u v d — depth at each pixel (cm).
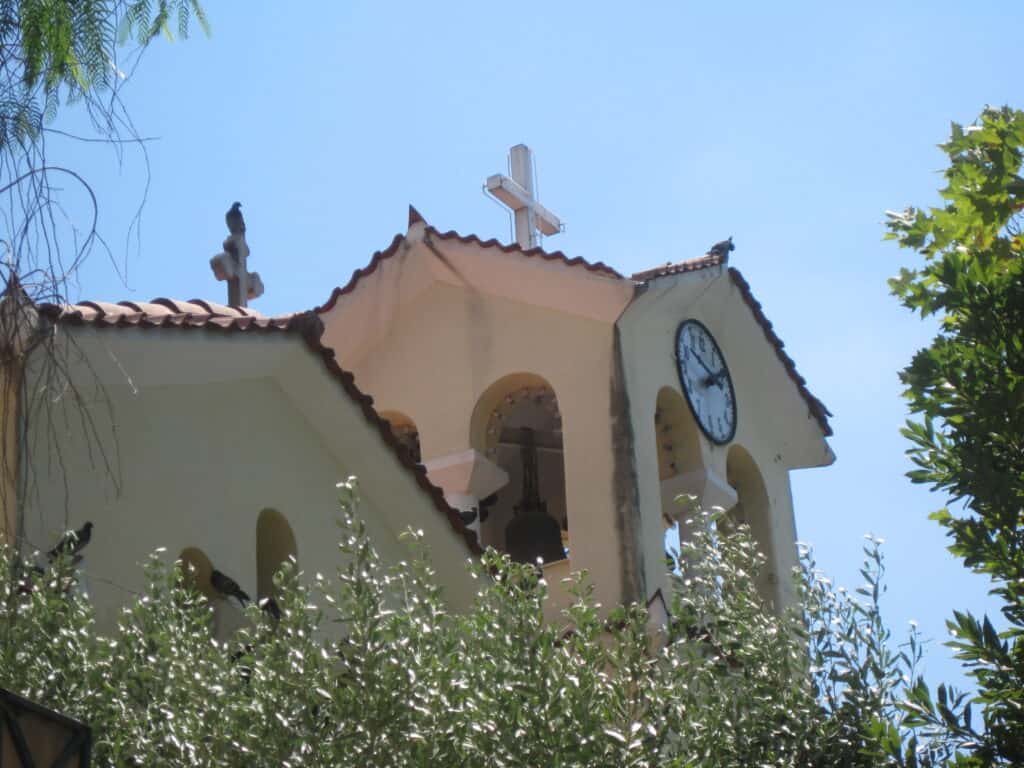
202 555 1456
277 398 1602
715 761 1260
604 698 1210
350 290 2208
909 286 1285
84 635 1173
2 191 909
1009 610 1221
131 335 1406
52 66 935
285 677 1159
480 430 2181
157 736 1139
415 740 1142
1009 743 1198
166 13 948
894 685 1331
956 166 1309
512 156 2484
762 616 1362
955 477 1237
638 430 2092
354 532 1243
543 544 2173
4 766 779
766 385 2328
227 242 1802
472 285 2211
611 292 2112
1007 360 1260
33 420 1306
